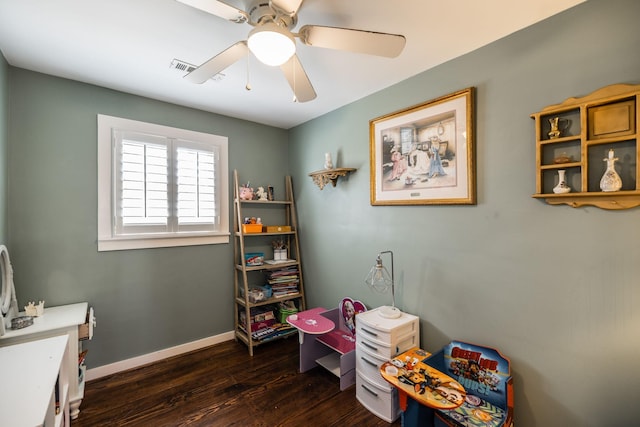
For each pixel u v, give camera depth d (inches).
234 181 121.2
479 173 71.7
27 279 80.2
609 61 53.6
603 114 54.1
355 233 105.4
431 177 81.0
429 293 82.6
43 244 82.4
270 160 133.2
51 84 83.4
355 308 101.6
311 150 125.2
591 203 55.2
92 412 74.8
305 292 129.3
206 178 112.9
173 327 105.4
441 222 79.9
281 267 126.9
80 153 87.8
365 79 88.2
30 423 36.1
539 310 62.4
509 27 63.6
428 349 82.7
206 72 61.5
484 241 71.1
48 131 83.0
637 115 50.0
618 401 53.2
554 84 59.8
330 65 79.6
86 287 89.0
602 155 54.7
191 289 109.7
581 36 56.5
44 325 69.4
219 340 116.1
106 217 91.8
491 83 69.2
